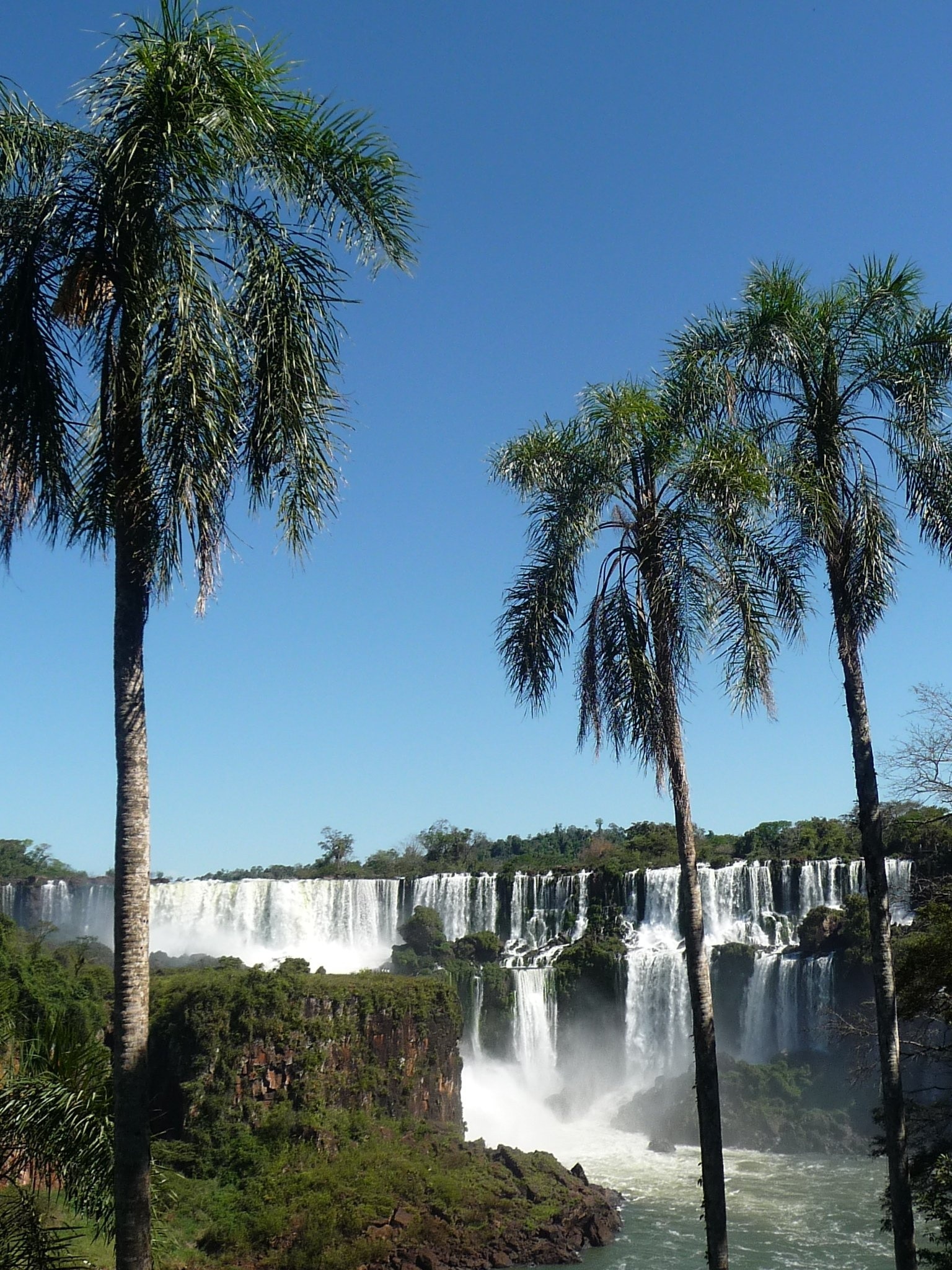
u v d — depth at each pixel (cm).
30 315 1210
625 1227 4109
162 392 1176
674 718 1912
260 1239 3662
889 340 1972
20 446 1212
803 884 6812
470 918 7812
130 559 1245
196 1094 4350
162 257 1205
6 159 1205
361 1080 4631
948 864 3381
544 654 1964
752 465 1842
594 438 1972
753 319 1950
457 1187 4012
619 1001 6731
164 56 1166
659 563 1891
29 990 4325
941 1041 4403
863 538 1938
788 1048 6144
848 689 1961
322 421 1312
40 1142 1310
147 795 1226
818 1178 4812
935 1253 2198
